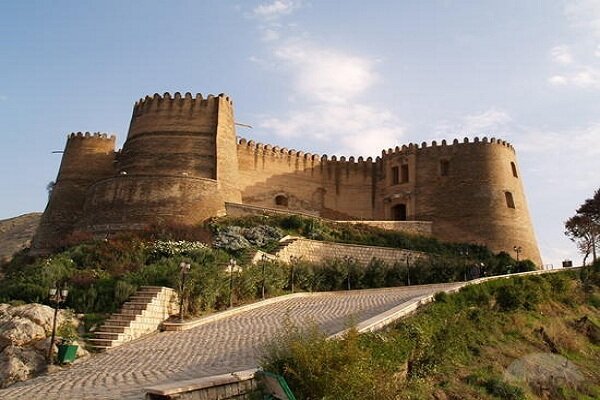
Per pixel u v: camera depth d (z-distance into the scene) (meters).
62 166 52.09
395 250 41.28
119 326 19.44
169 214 40.16
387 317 16.67
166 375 12.55
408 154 55.78
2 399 11.30
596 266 37.25
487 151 52.59
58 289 18.11
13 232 78.00
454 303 20.86
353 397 9.58
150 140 46.03
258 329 18.88
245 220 41.06
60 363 16.67
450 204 51.94
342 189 58.03
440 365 15.99
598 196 57.31
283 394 9.27
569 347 22.33
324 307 23.77
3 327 18.09
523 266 44.62
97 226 41.12
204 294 23.56
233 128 48.47
